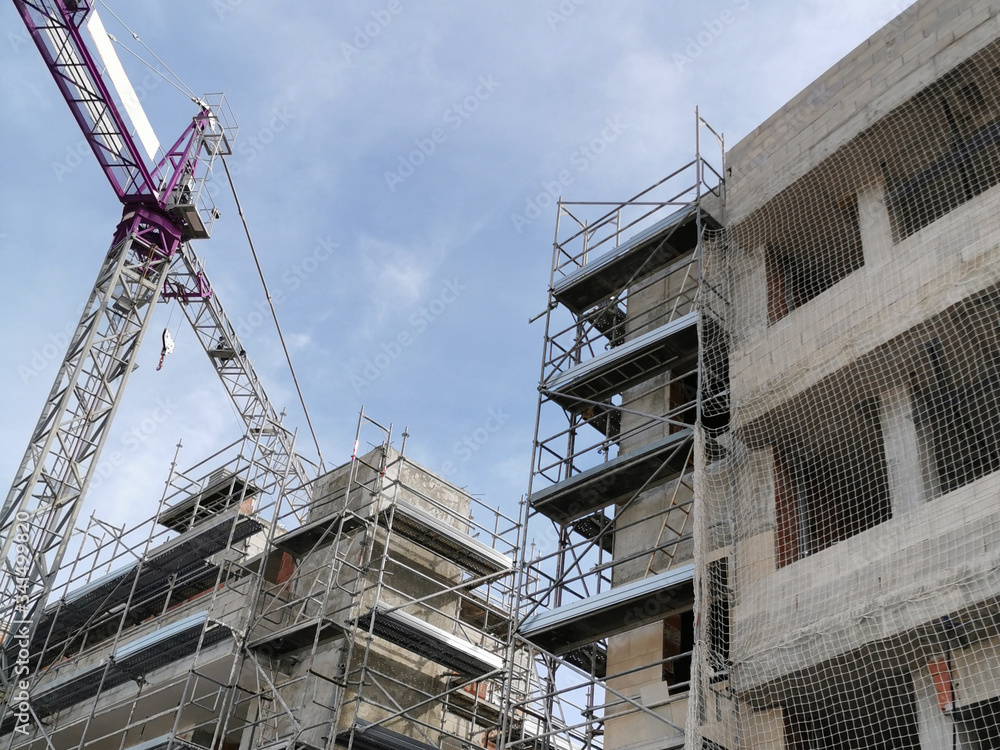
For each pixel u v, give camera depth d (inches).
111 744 1494.8
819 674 721.0
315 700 1144.2
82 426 1769.2
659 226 1077.1
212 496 1637.6
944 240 789.9
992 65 822.5
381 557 1236.5
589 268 1136.8
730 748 743.1
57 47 1791.3
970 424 751.1
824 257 939.3
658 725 860.0
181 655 1285.7
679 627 928.9
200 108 2054.6
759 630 772.6
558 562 1015.0
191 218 1969.7
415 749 1104.8
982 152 827.4
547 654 919.7
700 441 868.0
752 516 845.8
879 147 883.4
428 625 1145.4
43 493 1694.1
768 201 960.9
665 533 960.3
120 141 1904.5
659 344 997.8
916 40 918.4
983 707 637.3
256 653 1217.4
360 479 1311.5
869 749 723.4
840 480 831.7
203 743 1348.4
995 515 668.7
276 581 1343.5
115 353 1859.0
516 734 1173.1
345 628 1127.6
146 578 1505.9
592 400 1044.5
